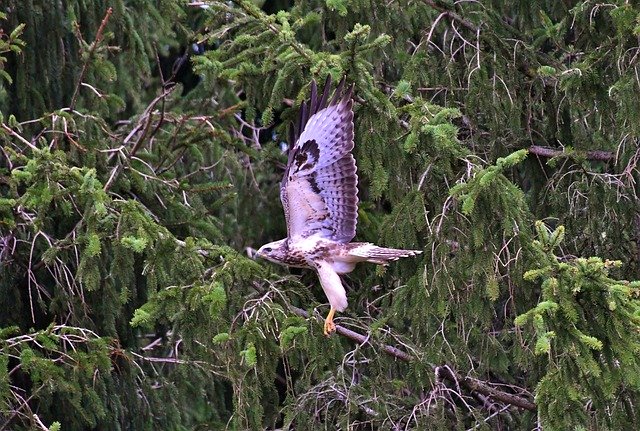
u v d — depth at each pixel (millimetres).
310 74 13320
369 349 13695
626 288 11000
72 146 14633
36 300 14844
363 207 15102
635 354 11078
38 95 15797
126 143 15492
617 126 13766
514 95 14250
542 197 14406
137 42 16438
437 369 13320
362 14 14531
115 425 14867
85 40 16188
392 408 13328
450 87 14336
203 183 16219
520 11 15156
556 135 14641
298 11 15102
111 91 17031
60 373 13016
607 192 14070
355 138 13195
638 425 11773
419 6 14797
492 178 11953
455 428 13758
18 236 14617
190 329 12789
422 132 12891
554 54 15773
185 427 15547
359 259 11805
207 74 14492
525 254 12242
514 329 13164
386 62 15492
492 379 15188
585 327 11156
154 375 15828
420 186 12914
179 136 15836
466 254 12531
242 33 14172
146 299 15023
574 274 11141
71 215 14180
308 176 11648
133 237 12430
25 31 15695
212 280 12859
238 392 12547
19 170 12992
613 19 13430
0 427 13516
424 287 12523
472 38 14586
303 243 11812
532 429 13922
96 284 12984
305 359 13844
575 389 11078
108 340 13344
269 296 13258
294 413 13086
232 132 17391
